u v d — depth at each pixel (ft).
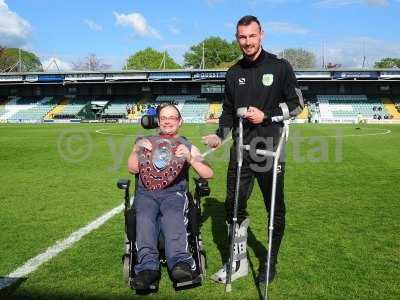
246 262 15.72
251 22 14.48
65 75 184.96
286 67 14.88
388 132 98.99
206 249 18.57
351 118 165.27
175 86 194.18
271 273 14.83
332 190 30.73
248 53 14.70
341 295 14.01
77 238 19.80
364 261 16.94
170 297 13.93
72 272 15.89
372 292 14.21
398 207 25.62
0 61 294.87
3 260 17.06
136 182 16.10
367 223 22.24
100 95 198.80
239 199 15.26
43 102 194.70
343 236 20.07
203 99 188.14
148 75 181.37
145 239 14.15
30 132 100.94
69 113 182.39
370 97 181.37
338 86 184.44
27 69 324.80
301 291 14.30
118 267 16.35
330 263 16.74
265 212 24.44
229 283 14.28
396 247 18.58
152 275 13.55
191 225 15.07
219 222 22.65
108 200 27.81
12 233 20.57
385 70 168.04
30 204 26.61
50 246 18.70
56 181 34.88
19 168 42.06
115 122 170.40
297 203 26.68
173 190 15.47
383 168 41.32
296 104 14.88
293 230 20.98
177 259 13.80
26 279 15.26
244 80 15.08
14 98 200.13
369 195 29.01
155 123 16.03
